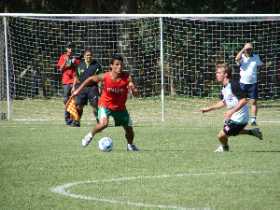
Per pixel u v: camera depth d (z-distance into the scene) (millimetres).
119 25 73375
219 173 27219
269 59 73312
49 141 38656
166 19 71938
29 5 86312
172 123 51406
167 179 25938
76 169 28266
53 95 72188
